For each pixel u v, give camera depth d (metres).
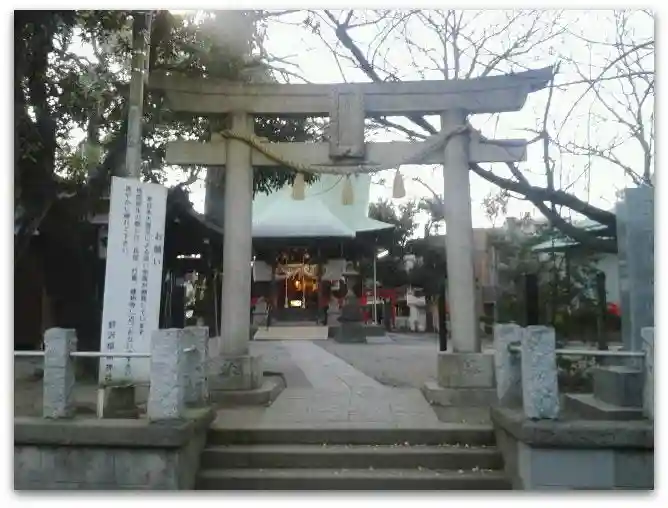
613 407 6.86
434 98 10.24
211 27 12.75
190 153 10.30
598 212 12.21
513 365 7.48
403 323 33.84
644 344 6.70
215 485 6.75
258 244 29.91
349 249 31.23
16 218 11.59
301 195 10.32
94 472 6.41
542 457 6.31
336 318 28.81
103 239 14.92
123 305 7.56
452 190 10.08
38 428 6.43
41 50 10.57
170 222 16.45
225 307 9.98
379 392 10.59
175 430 6.31
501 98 10.12
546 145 12.53
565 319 13.08
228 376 9.58
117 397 7.19
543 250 16.39
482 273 25.44
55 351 6.72
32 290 15.04
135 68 9.80
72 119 12.68
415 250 27.61
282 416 8.39
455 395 9.23
